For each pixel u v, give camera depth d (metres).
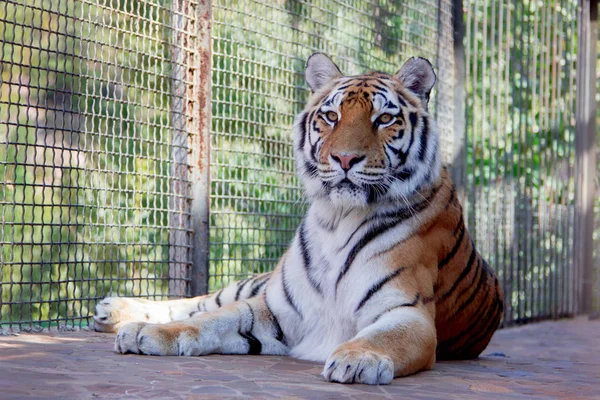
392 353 4.12
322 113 4.89
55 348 4.61
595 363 5.58
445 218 5.01
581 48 10.47
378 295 4.59
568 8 10.21
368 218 4.73
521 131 9.20
